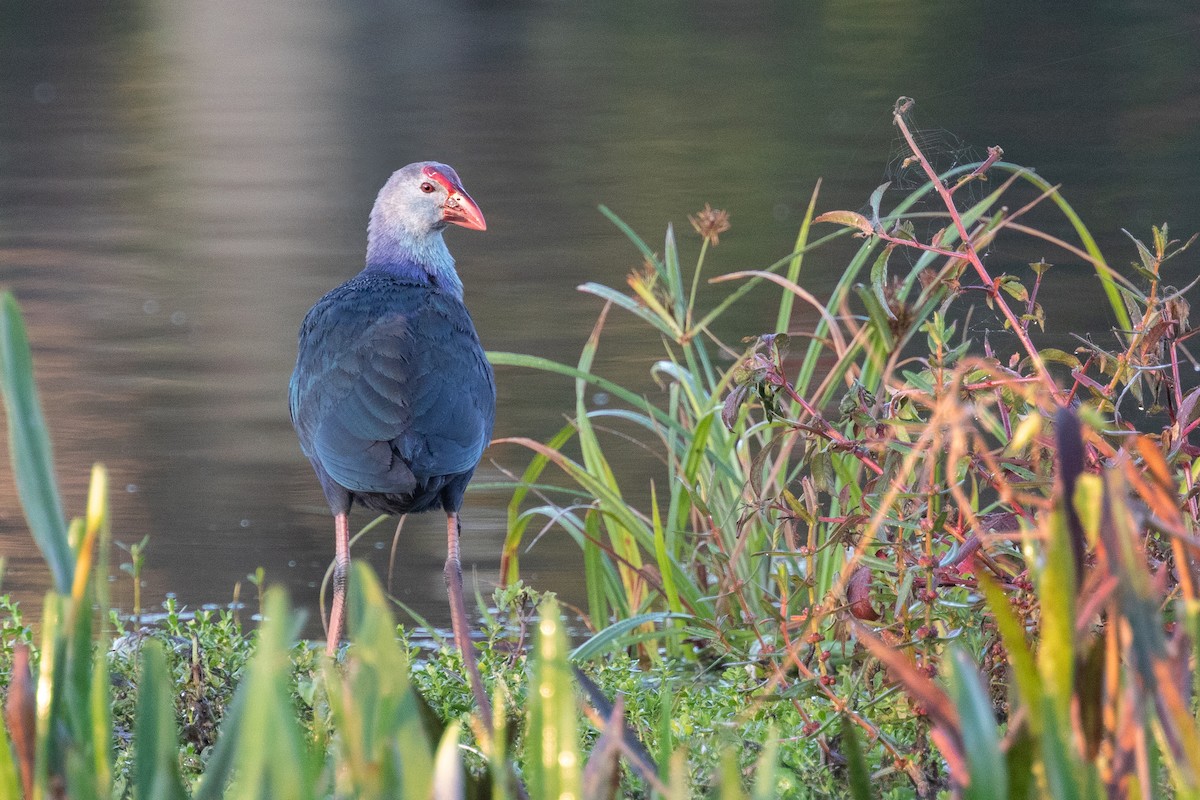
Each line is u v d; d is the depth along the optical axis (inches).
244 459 550.3
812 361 387.2
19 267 843.4
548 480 532.1
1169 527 130.0
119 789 191.5
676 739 248.2
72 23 1915.6
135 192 1058.7
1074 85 1314.0
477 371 384.5
